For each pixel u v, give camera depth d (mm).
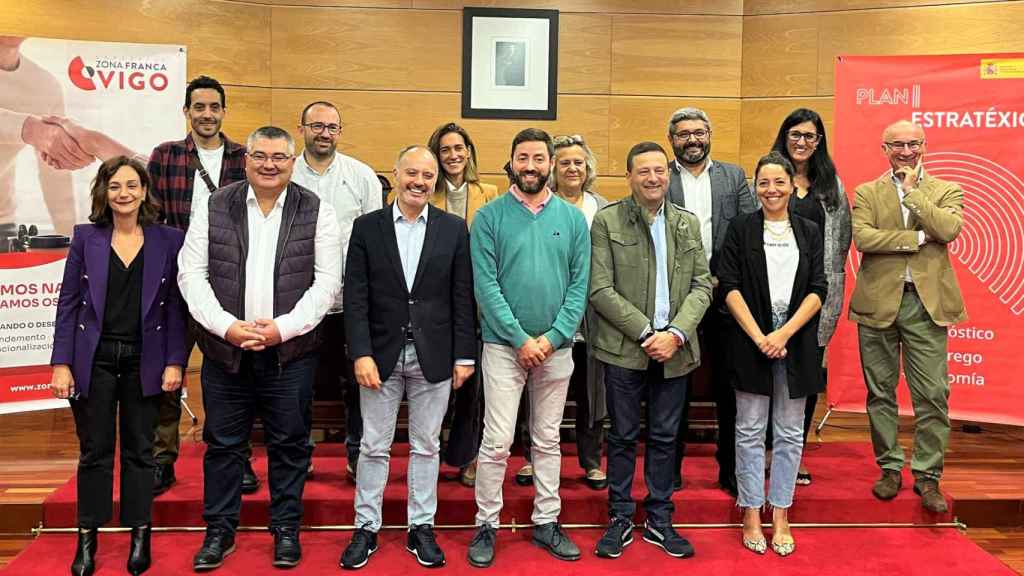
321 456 3766
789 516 3264
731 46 5145
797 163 3318
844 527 3238
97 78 4164
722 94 5164
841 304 3377
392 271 2770
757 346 2904
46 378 4156
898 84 4031
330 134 3285
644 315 2883
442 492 3285
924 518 3293
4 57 4051
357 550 2820
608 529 2973
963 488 3494
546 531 2949
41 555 2928
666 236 2949
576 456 3799
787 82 5125
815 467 3682
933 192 3303
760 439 2990
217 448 2781
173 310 2783
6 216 4086
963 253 4039
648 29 5105
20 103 4082
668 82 5141
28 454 3887
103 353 2707
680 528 3209
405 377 2844
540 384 2871
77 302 2727
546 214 2824
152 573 2760
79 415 2727
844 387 4227
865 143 4070
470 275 2863
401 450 3805
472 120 5078
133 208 2705
